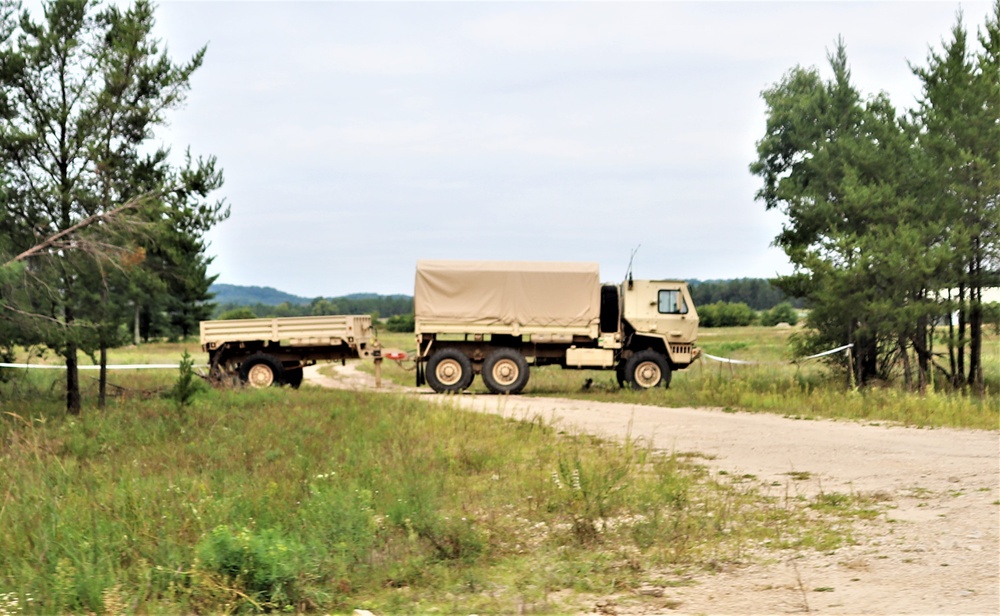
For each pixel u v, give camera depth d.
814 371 26.48
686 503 9.44
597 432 15.71
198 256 20.55
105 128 18.86
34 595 6.23
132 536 7.54
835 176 23.52
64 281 17.55
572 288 26.45
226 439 13.53
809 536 8.03
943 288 20.80
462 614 6.07
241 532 7.13
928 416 17.05
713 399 21.34
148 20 19.22
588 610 6.09
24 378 19.12
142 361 40.66
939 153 21.34
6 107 18.14
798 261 22.17
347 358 28.02
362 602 6.42
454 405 19.34
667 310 26.80
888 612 5.79
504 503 9.59
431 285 26.44
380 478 10.23
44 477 9.70
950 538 7.74
